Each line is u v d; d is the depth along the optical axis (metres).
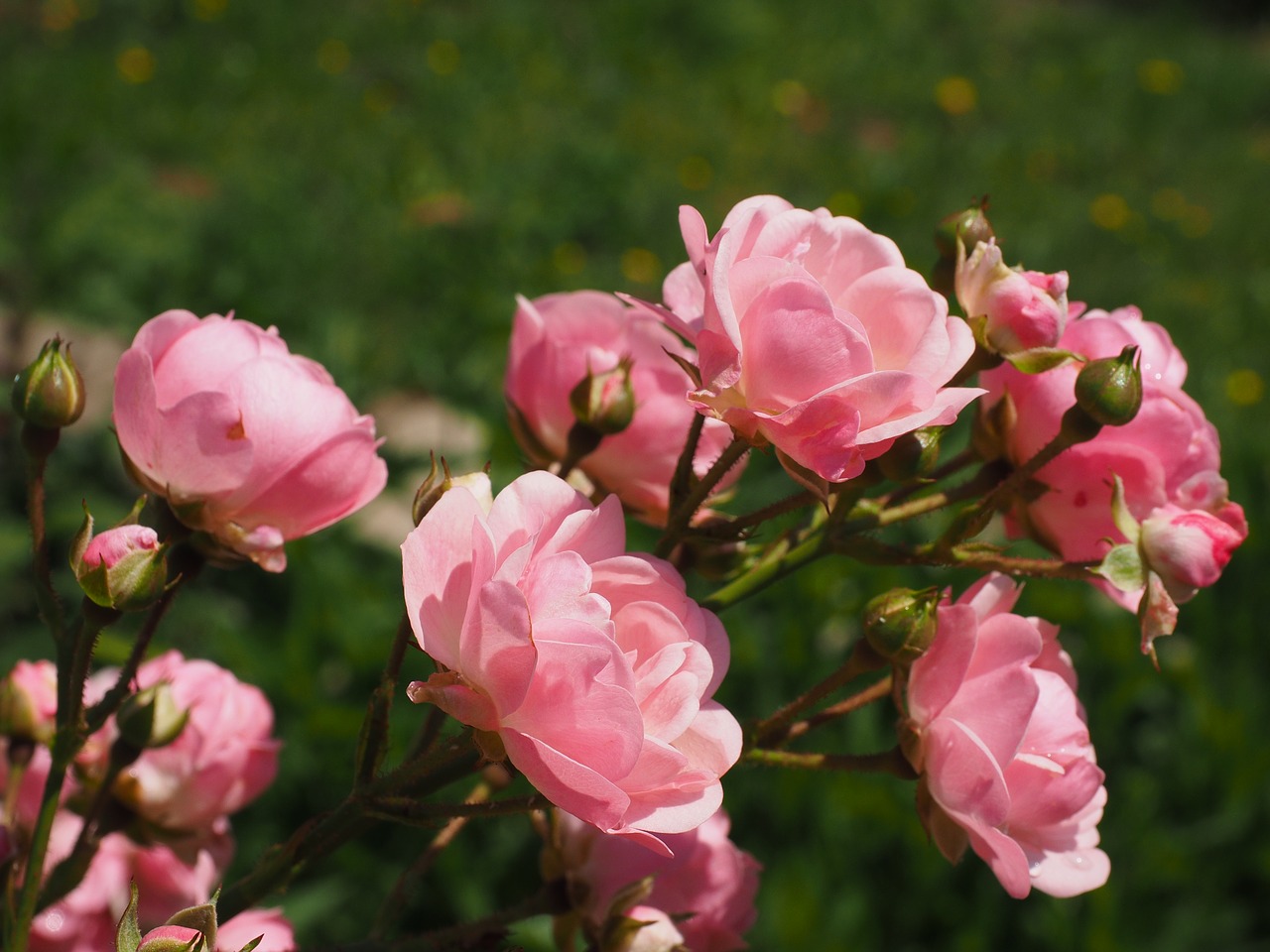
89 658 0.33
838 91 2.62
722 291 0.30
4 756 0.40
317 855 0.32
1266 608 0.94
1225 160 2.57
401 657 0.31
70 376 0.33
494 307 1.38
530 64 2.40
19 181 1.27
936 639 0.32
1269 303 1.82
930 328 0.30
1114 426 0.34
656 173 1.96
